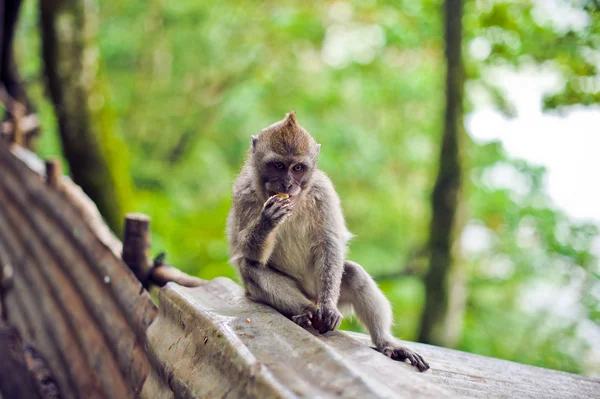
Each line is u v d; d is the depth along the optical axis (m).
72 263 6.09
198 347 3.41
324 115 17.70
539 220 12.84
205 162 18.28
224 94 18.61
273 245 4.66
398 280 15.21
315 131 16.80
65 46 10.73
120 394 4.52
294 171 4.72
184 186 17.78
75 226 6.11
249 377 2.80
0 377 5.49
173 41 18.72
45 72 10.95
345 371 2.65
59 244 6.54
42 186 7.28
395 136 17.47
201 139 19.06
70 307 5.98
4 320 8.02
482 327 13.05
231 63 18.64
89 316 5.47
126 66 19.23
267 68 18.34
